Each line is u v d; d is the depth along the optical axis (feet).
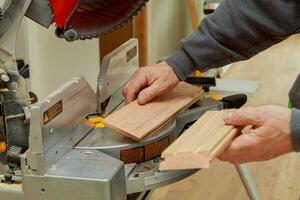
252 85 4.66
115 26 3.26
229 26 3.72
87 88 3.47
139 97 3.66
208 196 7.91
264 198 7.81
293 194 7.93
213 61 3.84
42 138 2.76
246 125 2.84
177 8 13.06
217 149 2.59
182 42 3.86
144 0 3.29
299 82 3.45
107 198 2.70
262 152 2.77
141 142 3.19
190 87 3.99
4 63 3.08
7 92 3.08
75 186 2.73
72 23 3.09
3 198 2.91
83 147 3.15
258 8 3.63
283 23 3.62
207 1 13.97
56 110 2.93
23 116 3.09
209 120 2.97
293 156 9.16
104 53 9.74
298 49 16.34
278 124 2.69
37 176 2.79
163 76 3.75
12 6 3.00
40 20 3.05
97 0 3.12
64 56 6.57
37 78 5.96
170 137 3.39
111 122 3.33
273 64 14.87
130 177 3.03
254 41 3.76
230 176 8.52
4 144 3.13
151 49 10.85
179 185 8.23
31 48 5.71
